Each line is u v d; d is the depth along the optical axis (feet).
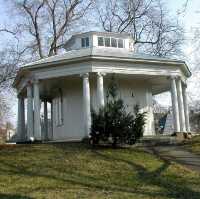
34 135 77.15
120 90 81.05
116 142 63.16
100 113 63.82
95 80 79.66
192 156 59.00
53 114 90.38
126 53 79.41
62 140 79.66
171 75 78.64
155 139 70.74
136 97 82.53
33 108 80.89
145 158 56.85
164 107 154.20
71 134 81.20
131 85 82.58
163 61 77.41
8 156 58.75
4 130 155.53
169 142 71.26
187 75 88.02
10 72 105.91
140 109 82.17
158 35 125.70
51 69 75.82
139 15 128.98
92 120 64.13
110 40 86.94
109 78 79.10
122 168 50.83
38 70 76.74
